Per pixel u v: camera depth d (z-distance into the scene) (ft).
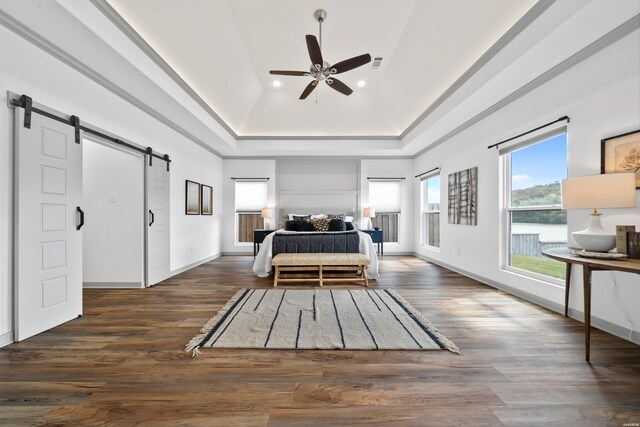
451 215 16.03
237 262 18.94
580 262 5.92
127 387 5.13
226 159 22.27
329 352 6.46
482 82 10.14
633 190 5.75
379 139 20.08
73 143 8.47
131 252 12.25
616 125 7.19
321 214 22.06
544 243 12.10
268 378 5.43
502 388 5.11
